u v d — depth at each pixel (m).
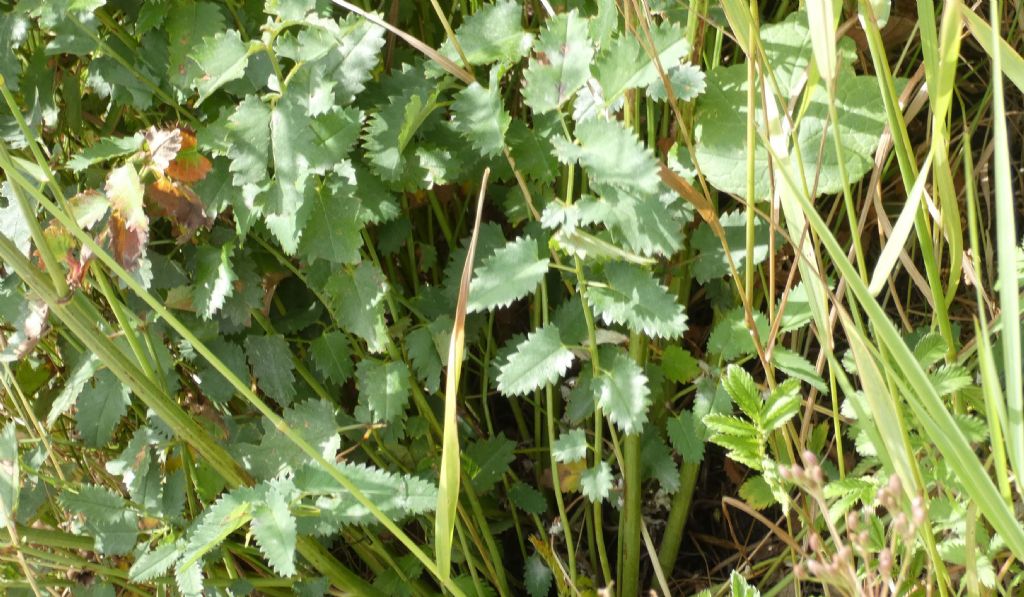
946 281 0.93
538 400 0.93
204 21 0.88
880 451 0.77
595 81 0.84
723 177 0.85
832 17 0.75
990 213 0.94
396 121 0.87
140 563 0.88
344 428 0.89
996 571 0.83
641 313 0.85
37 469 0.92
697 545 0.95
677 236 0.83
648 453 0.91
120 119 0.94
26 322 0.88
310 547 0.89
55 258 0.84
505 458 0.92
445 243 0.96
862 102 0.85
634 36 0.83
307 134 0.85
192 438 0.87
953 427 0.72
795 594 0.88
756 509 0.90
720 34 0.86
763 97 0.78
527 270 0.85
